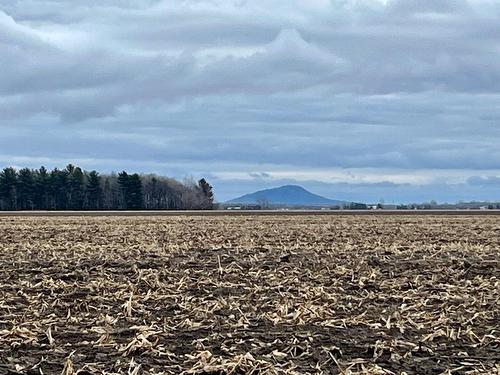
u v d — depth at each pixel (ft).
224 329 35.22
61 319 38.34
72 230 118.32
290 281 51.70
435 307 41.47
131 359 29.60
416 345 31.81
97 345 32.24
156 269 58.65
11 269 59.57
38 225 137.69
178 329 35.35
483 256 69.72
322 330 34.94
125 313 39.58
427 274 56.54
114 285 49.39
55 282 50.98
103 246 81.61
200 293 46.73
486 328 35.60
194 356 29.68
